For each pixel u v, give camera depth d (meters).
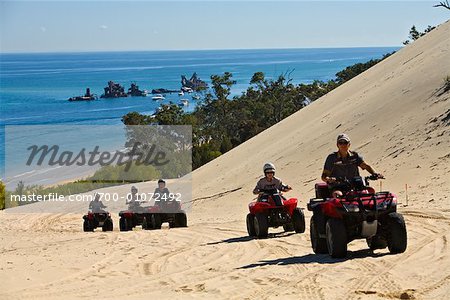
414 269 14.98
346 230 16.88
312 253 18.58
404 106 48.38
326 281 14.37
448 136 38.59
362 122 50.53
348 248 18.58
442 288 13.15
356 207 16.42
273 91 136.75
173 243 24.06
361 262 16.12
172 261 19.56
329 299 12.82
